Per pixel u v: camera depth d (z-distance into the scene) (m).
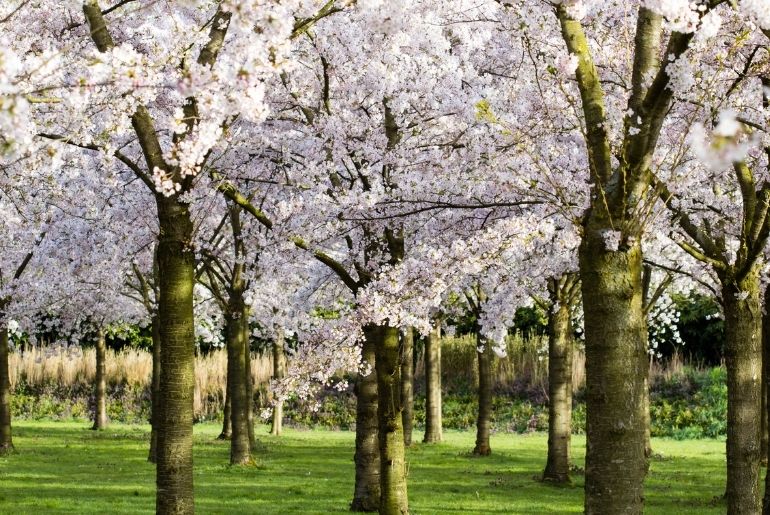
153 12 14.49
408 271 10.80
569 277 20.83
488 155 13.05
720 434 34.44
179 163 7.61
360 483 16.19
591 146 7.98
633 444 7.45
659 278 27.41
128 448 28.30
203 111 7.00
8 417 26.19
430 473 23.02
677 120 12.18
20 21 13.22
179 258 10.06
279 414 34.56
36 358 41.09
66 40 13.33
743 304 11.45
